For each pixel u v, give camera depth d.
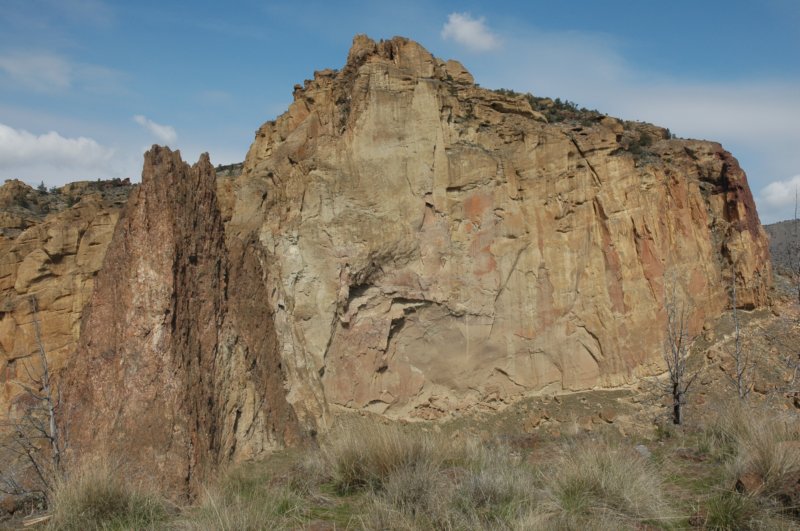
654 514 8.05
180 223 25.22
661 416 23.58
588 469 8.92
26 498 13.03
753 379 30.28
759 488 8.13
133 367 22.27
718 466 9.98
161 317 23.06
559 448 11.61
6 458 21.16
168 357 22.62
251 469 15.86
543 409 37.91
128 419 21.34
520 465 10.23
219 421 24.94
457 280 39.06
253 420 26.52
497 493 8.60
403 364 38.16
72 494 9.48
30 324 33.72
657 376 39.75
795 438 10.05
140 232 24.14
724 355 38.28
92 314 23.70
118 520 9.05
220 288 27.52
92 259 35.16
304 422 30.70
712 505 8.02
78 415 21.80
